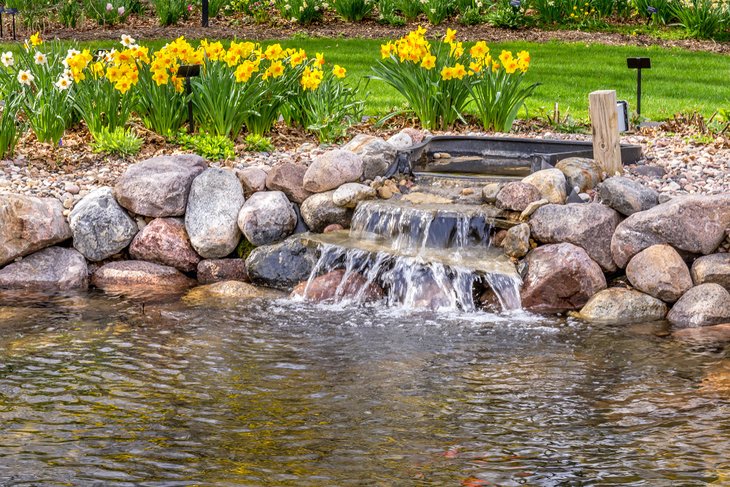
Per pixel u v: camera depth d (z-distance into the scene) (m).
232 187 8.45
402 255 7.57
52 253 8.09
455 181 8.59
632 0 19.42
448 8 19.45
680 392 5.55
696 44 17.77
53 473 4.46
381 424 5.08
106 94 9.79
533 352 6.27
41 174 8.92
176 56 9.79
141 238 8.20
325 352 6.24
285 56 10.45
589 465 4.61
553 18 19.05
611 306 7.14
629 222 7.48
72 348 6.22
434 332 6.69
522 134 10.67
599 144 8.45
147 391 5.50
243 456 4.68
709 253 7.39
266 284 8.00
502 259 7.64
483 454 4.73
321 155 8.61
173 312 7.12
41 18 18.39
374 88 13.48
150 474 4.47
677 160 8.97
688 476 4.48
